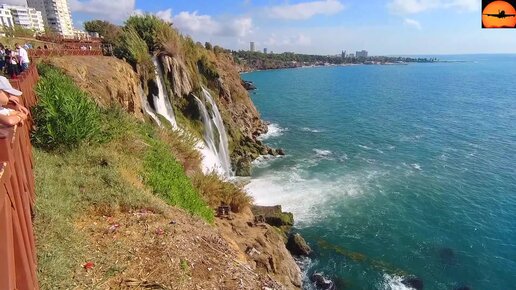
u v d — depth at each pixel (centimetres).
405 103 6606
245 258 1084
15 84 888
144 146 1363
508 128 4416
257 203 2178
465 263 1717
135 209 878
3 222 313
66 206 762
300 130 4306
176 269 691
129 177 1033
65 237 668
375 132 4206
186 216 1016
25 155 643
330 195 2328
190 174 1664
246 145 3275
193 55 3419
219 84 3675
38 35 3216
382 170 2838
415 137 3962
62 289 547
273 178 2619
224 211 1554
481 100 6962
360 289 1505
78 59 1845
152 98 2395
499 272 1670
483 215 2159
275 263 1334
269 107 6038
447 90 8825
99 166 1002
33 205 671
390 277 1585
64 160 972
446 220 2083
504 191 2488
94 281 596
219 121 3120
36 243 613
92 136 1104
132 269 655
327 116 5250
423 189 2477
